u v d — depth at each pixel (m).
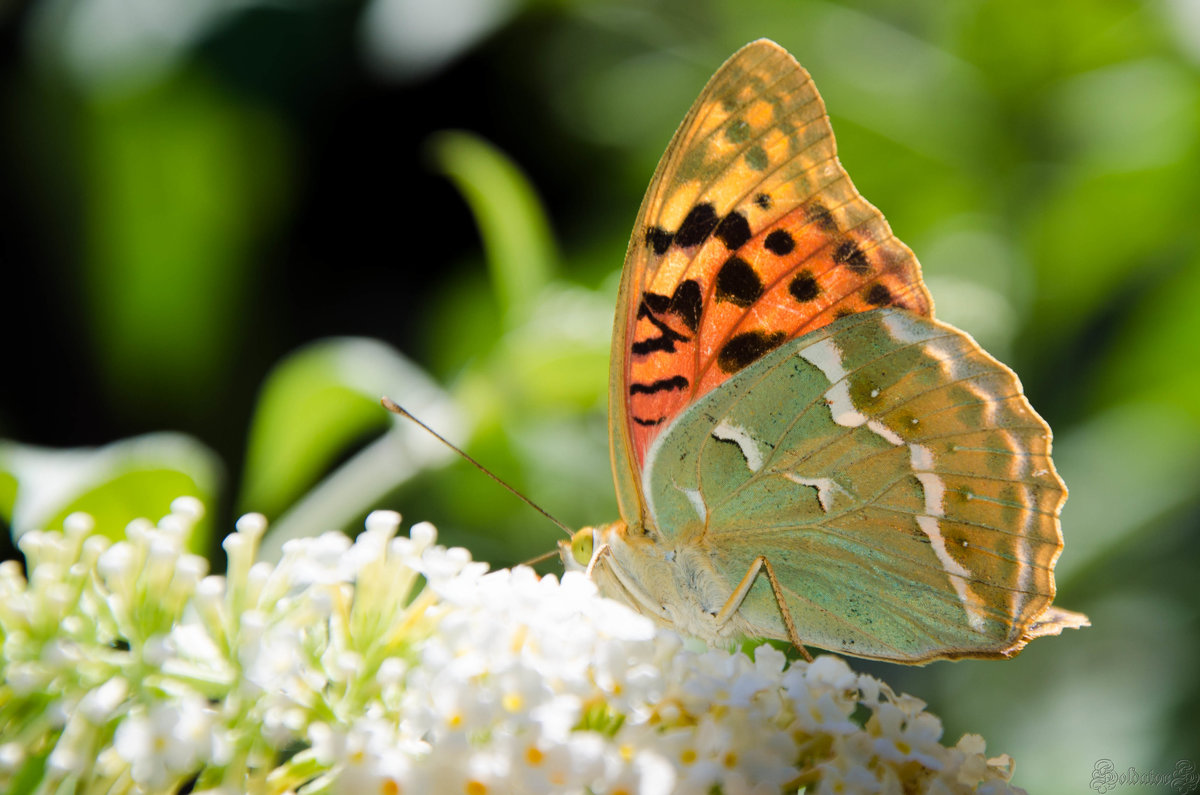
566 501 0.33
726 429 0.29
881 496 0.29
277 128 0.38
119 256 0.37
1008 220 0.34
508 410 0.32
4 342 0.38
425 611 0.27
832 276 0.29
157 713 0.26
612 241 0.35
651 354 0.29
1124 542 0.33
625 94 0.38
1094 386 0.34
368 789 0.26
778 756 0.27
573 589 0.27
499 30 0.38
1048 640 0.34
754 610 0.29
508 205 0.32
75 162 0.37
